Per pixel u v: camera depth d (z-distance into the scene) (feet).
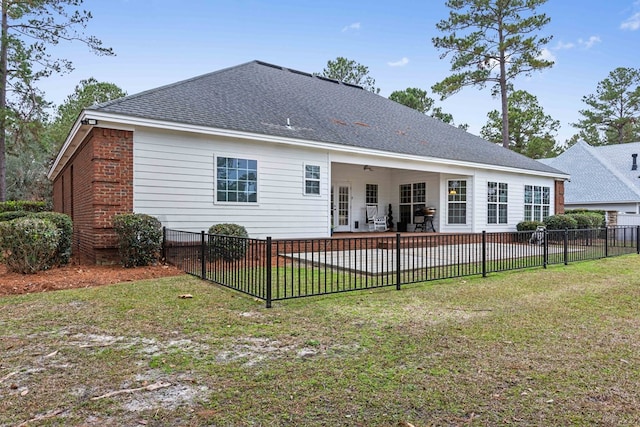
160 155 28.07
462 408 8.28
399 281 21.03
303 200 35.06
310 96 46.96
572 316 15.64
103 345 11.92
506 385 9.40
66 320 14.39
